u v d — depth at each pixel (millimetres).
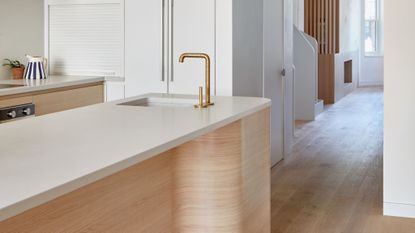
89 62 5297
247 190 3207
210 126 2555
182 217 3014
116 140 2152
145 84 5102
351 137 8031
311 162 6402
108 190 2229
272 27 6078
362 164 6277
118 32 5160
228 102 3475
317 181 5527
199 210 2998
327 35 11938
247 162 3197
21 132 2330
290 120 6934
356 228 4113
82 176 1601
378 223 4219
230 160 2996
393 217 4367
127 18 5109
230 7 4754
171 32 4938
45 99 4395
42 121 2639
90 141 2133
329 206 4676
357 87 15680
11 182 1535
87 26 5262
